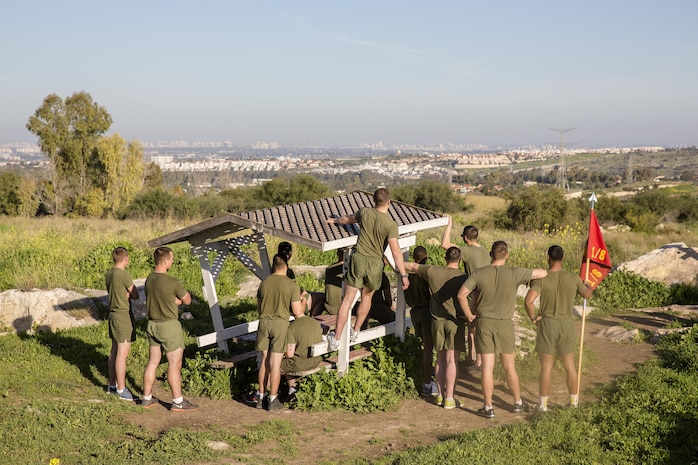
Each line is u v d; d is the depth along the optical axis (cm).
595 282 791
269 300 796
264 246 986
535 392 840
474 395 839
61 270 1460
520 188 3173
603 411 715
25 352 973
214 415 771
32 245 1777
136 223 2952
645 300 1380
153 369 784
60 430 665
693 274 1470
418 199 4756
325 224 880
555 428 672
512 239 2231
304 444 676
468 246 870
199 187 7488
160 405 802
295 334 812
